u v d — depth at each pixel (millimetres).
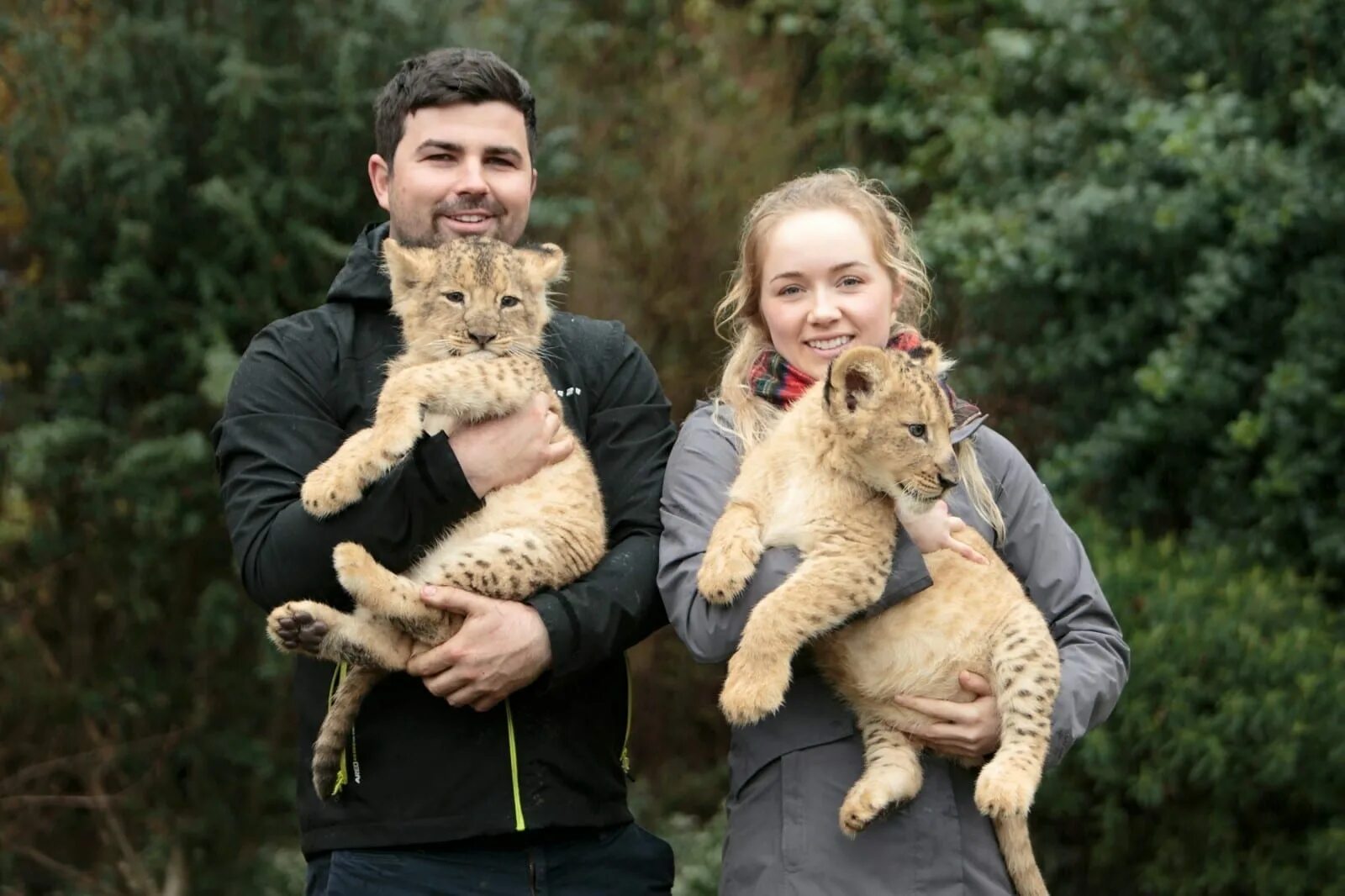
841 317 4875
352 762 4516
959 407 5051
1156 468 10797
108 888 9969
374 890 4422
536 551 4578
